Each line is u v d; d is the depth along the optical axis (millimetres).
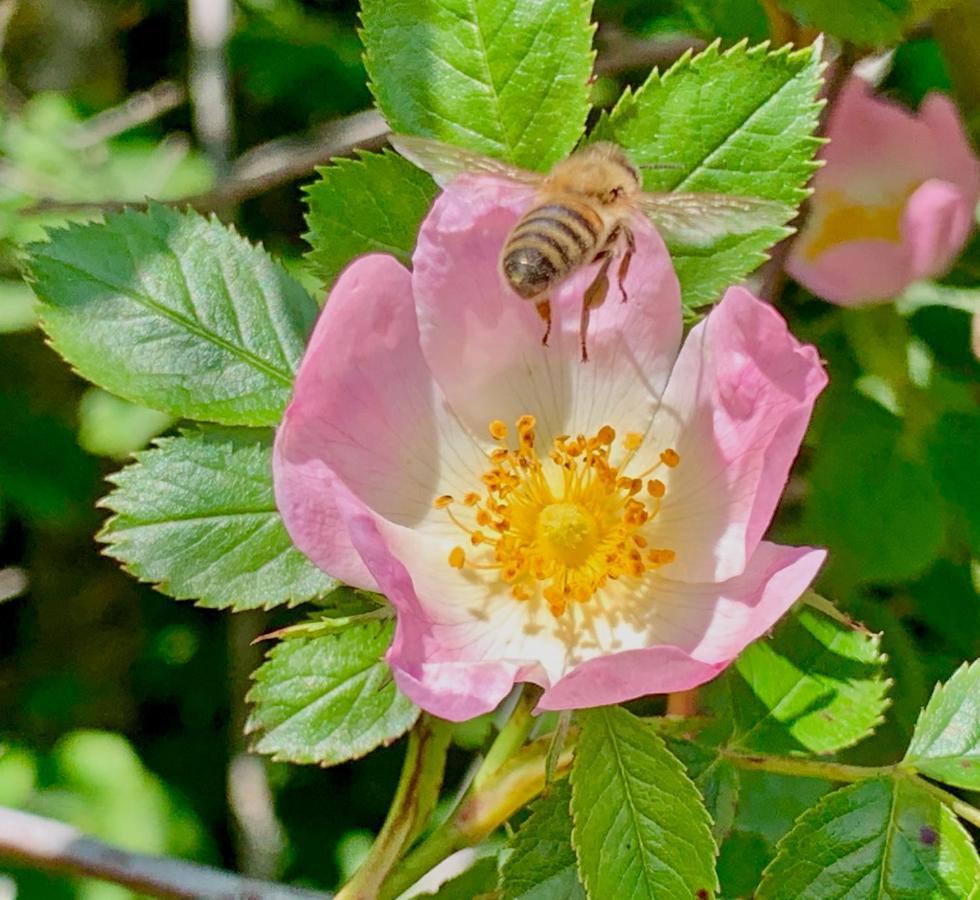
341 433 241
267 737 240
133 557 243
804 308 277
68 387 406
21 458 392
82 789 350
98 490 402
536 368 249
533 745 239
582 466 250
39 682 419
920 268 269
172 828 351
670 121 246
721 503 243
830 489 271
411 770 240
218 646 435
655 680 227
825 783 250
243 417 246
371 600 240
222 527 243
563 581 248
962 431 272
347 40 407
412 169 246
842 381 274
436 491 247
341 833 395
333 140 328
